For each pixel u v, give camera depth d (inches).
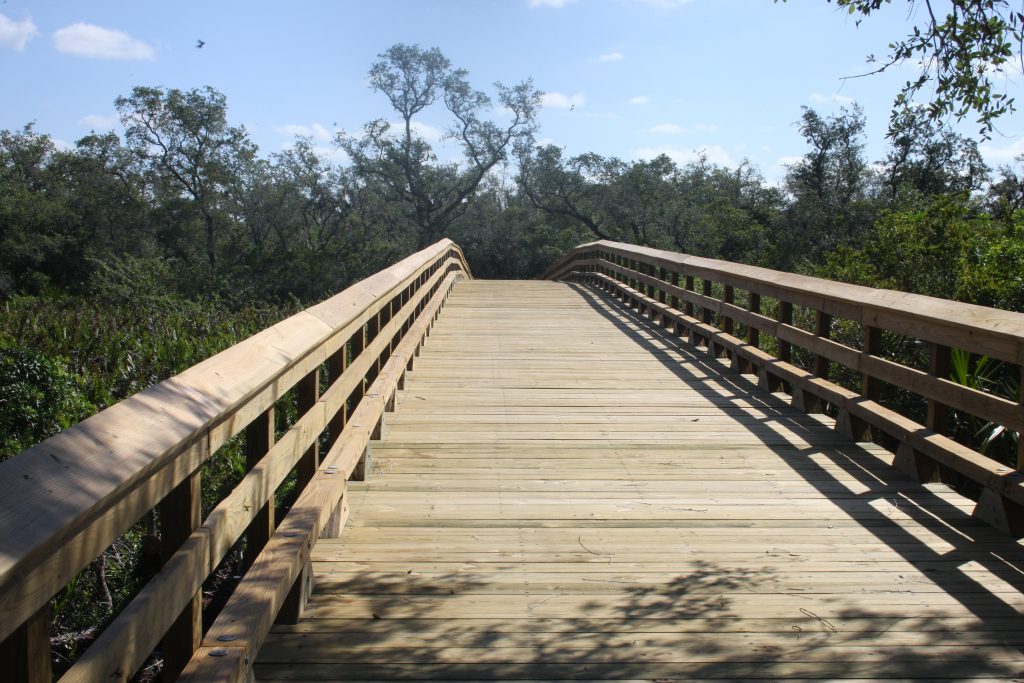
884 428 202.7
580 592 133.6
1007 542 154.6
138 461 67.9
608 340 396.8
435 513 168.7
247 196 1641.2
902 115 215.9
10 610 52.0
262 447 113.3
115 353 408.5
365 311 188.2
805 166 1517.0
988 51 193.2
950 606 129.3
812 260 1206.9
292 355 118.2
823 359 250.2
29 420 289.4
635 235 1704.0
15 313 559.2
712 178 1897.1
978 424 232.7
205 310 863.1
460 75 1686.8
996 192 757.3
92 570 224.1
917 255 442.3
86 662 61.8
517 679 108.0
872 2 200.8
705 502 176.6
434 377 306.2
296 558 110.7
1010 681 108.0
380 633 119.6
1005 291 320.5
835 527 162.7
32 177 1753.2
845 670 110.5
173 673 86.9
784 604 129.7
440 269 515.8
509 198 1994.3
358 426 173.5
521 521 165.0
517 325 449.4
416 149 1736.0
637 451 213.5
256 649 92.7
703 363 336.2
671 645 116.9
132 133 1577.3
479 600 130.3
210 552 87.1
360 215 1706.4
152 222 1606.8
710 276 356.8
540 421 242.7
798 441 222.7
